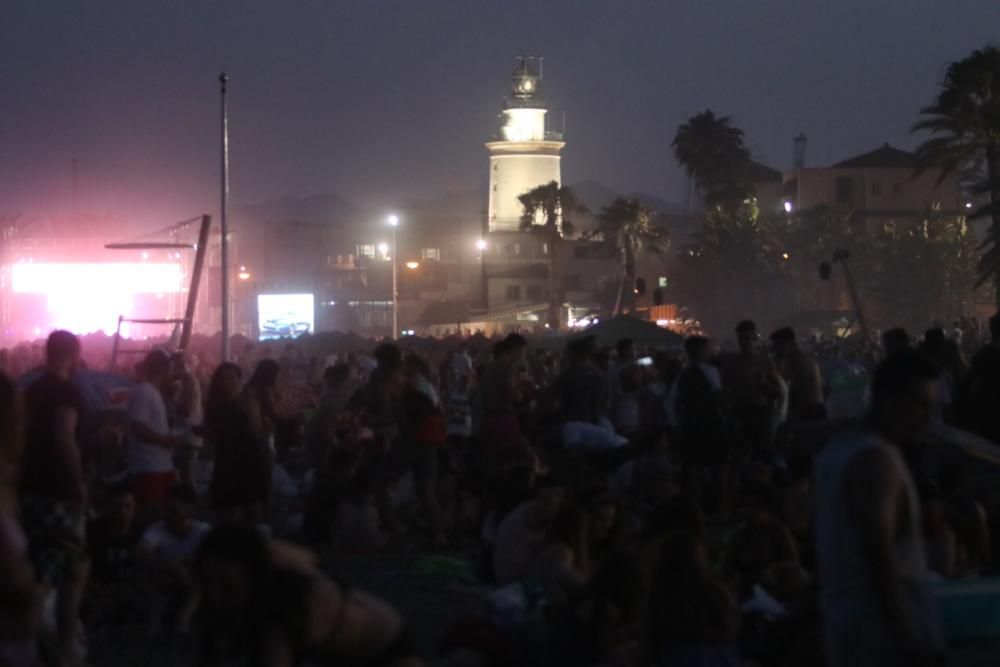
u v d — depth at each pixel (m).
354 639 5.20
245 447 11.78
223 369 11.95
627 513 9.69
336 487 14.05
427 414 13.91
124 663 9.48
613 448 14.39
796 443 14.48
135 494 11.77
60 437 8.25
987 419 12.93
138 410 11.84
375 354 14.78
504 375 14.59
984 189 59.16
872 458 5.32
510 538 9.51
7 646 5.94
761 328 79.69
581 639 7.28
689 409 14.40
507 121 113.50
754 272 79.81
